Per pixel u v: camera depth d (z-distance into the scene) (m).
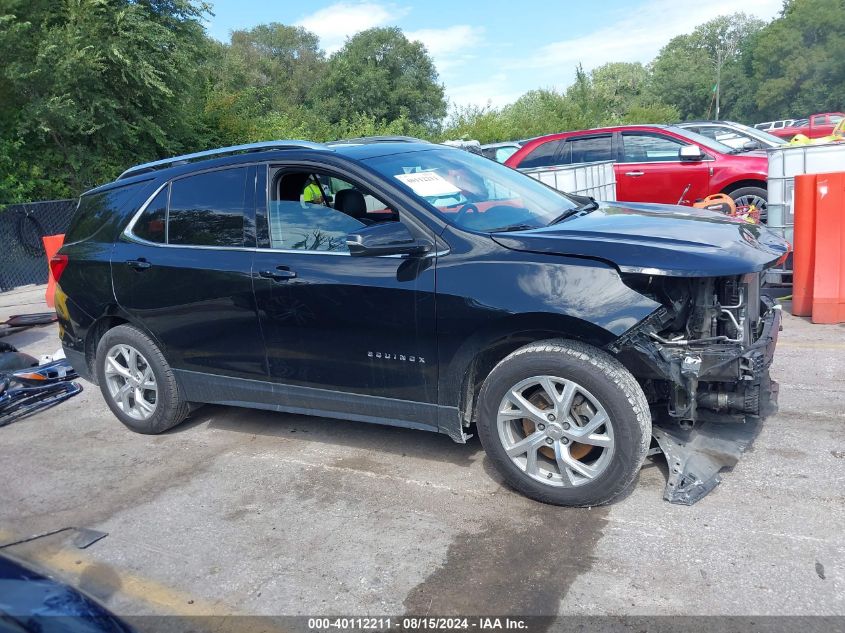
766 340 3.25
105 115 15.86
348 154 3.82
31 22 15.18
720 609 2.53
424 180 3.74
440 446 4.15
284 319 3.83
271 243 3.92
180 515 3.55
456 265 3.32
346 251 3.68
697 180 9.32
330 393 3.84
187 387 4.43
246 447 4.38
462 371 3.38
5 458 4.50
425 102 58.28
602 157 10.06
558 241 3.21
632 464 3.09
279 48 75.44
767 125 34.50
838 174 5.79
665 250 3.04
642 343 3.06
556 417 3.21
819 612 2.47
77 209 4.98
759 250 3.20
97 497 3.84
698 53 96.06
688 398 3.14
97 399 5.59
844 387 4.51
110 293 4.52
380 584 2.84
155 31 16.52
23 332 8.03
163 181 4.43
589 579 2.76
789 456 3.65
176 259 4.21
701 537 2.98
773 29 66.06
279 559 3.09
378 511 3.44
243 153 4.13
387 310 3.48
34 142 15.93
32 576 1.90
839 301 5.87
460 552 3.02
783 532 2.97
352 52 56.84
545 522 3.21
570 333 3.09
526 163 10.61
